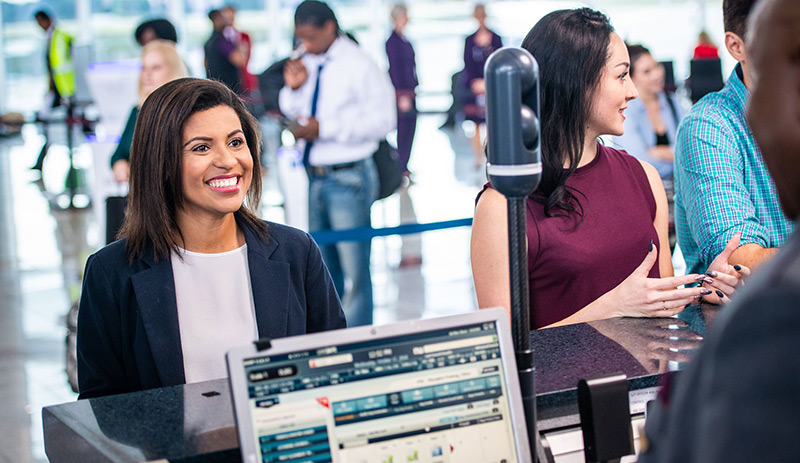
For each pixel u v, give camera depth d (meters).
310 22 4.32
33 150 14.00
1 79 15.70
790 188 0.85
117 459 1.27
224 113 1.94
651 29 15.52
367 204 4.56
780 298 0.75
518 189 1.24
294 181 4.91
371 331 1.21
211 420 1.39
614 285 2.09
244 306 2.00
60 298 5.94
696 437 0.81
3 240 7.82
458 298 5.69
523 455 1.26
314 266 2.10
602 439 1.34
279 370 1.16
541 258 2.06
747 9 2.07
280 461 1.15
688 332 1.78
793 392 0.73
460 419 1.24
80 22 15.41
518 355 1.29
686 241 2.33
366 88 4.44
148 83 4.22
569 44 1.99
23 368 4.59
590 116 2.03
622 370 1.54
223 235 2.00
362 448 1.19
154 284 1.92
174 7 15.47
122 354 1.96
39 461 3.50
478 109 11.66
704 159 2.16
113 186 5.31
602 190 2.13
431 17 16.84
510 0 14.40
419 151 12.49
